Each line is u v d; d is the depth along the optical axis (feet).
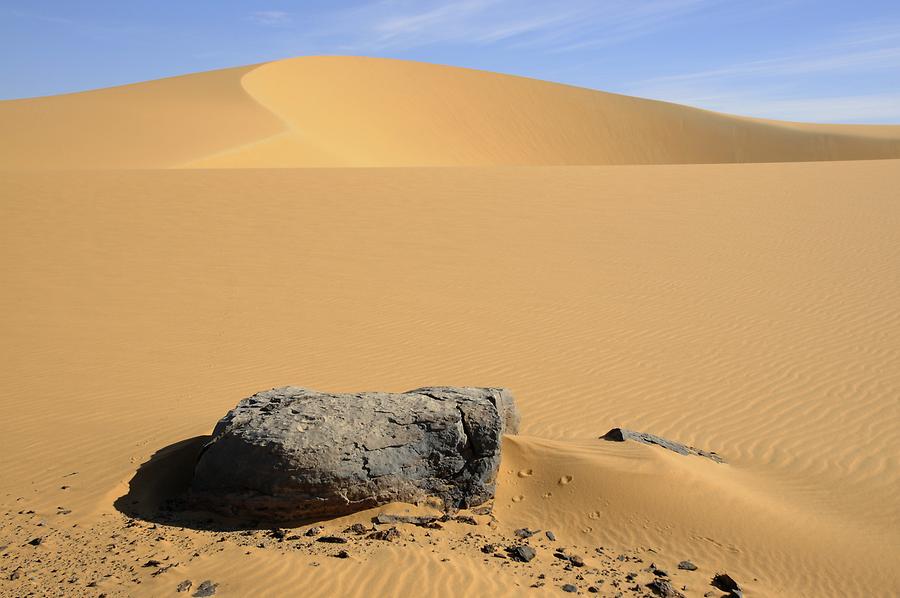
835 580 19.62
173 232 62.39
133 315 46.42
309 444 21.50
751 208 73.92
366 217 68.90
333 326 45.21
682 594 18.30
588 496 23.06
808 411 33.01
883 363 38.42
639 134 242.99
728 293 51.03
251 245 60.44
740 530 21.67
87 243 58.80
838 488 25.73
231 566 18.42
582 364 39.24
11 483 23.70
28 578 17.58
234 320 46.06
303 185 78.18
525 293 51.47
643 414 32.76
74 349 40.81
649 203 76.13
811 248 60.80
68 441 27.58
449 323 45.80
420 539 20.52
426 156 187.73
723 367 38.65
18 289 49.67
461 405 23.59
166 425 29.45
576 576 19.01
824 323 44.88
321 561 18.75
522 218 70.03
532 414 32.63
